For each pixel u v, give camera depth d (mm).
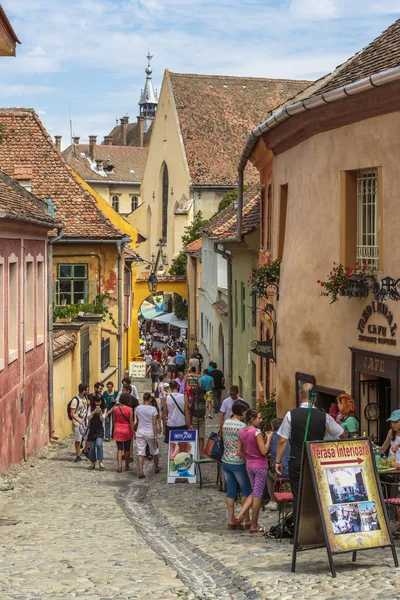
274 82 92562
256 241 28281
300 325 17938
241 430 13609
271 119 18344
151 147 95750
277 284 20969
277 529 12891
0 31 24625
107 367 37312
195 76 90500
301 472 10133
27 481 20750
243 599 8945
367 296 15383
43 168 38250
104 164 136250
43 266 27203
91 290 37156
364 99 15031
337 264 16500
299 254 18062
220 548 12078
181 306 70500
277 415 19234
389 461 12609
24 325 24109
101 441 22938
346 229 16328
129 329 49688
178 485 20156
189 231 71688
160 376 46188
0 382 21047
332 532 9875
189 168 83938
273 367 22781
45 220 25000
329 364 16828
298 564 10539
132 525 14797
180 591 9438
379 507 10156
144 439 21797
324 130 16812
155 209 94188
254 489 13531
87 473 22328
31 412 25219
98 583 9875
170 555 11898
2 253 21391
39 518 15547
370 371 15344
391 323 14734
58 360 29391
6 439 21781
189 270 61531
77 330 31828
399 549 11297
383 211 14945
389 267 14805
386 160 14875
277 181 20438
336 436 11797
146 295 61812
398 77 13617
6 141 38562
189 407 22578
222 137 86750
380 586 8930
